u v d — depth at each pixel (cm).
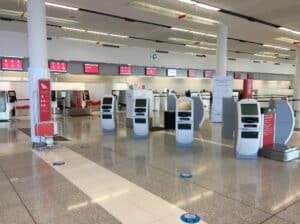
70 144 709
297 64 1605
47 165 518
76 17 1003
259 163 530
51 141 686
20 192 386
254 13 940
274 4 839
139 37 1399
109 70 1625
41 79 668
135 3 834
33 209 333
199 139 775
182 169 492
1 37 1280
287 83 2777
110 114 901
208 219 306
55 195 375
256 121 549
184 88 2089
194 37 1391
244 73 2341
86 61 1541
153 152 621
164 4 836
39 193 382
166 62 1862
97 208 335
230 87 1102
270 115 581
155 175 459
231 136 788
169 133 880
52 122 677
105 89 1755
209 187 403
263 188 398
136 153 612
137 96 869
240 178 442
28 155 595
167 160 553
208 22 1074
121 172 475
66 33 1298
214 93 1117
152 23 1095
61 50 1452
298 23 1087
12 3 843
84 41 1512
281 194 376
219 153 611
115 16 985
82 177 449
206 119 1247
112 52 1630
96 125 1072
